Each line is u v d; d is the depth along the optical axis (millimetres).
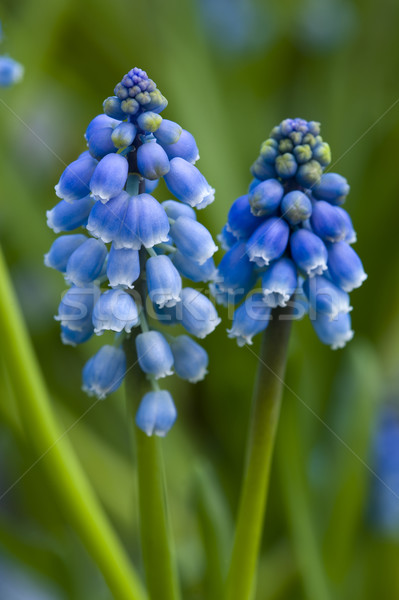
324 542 336
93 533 271
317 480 361
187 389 404
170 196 392
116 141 252
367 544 358
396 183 405
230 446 388
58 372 405
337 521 335
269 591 347
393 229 406
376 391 335
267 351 267
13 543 338
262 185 265
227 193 381
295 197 265
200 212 367
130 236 253
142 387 261
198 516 302
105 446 390
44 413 271
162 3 432
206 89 415
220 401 387
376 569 356
